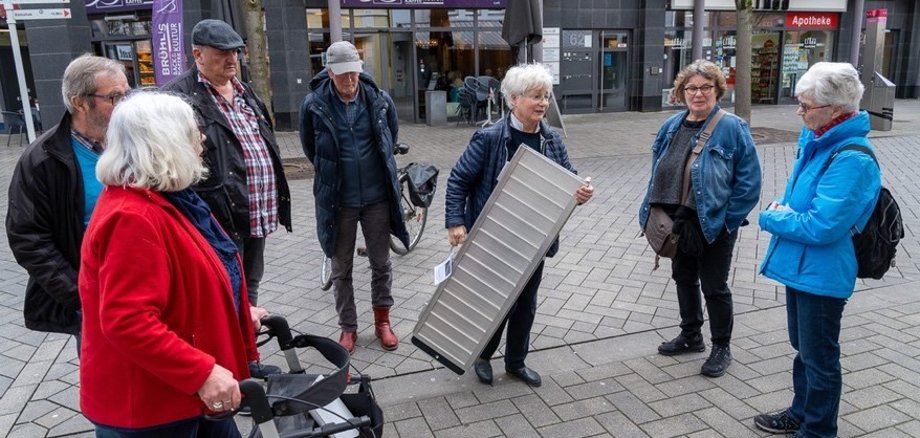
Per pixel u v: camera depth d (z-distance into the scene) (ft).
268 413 5.92
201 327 5.91
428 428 10.10
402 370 12.00
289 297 15.81
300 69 49.57
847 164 7.97
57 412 10.66
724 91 10.79
